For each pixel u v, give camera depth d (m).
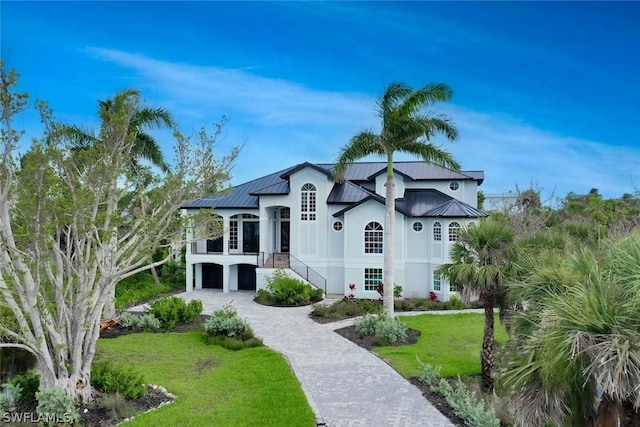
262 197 27.95
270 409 9.91
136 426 8.98
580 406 5.48
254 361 13.81
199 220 12.84
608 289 5.24
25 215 8.89
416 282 26.62
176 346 15.62
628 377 4.52
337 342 16.50
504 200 39.88
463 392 10.52
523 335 6.68
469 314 21.41
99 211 12.01
